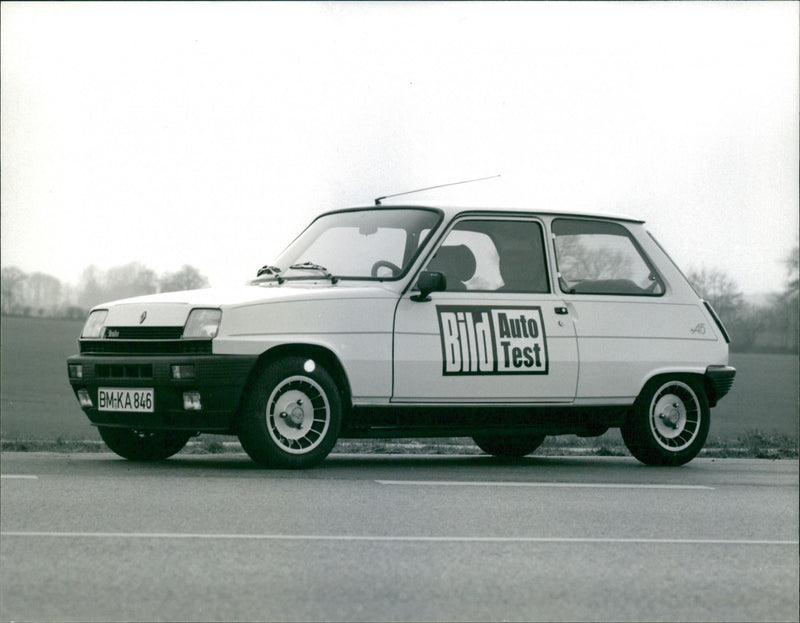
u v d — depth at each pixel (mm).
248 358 7898
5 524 5770
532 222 9172
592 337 9133
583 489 7605
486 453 10398
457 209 8945
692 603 4574
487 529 5973
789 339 27922
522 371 8828
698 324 9641
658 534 5984
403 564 5074
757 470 9250
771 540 5891
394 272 8633
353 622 4195
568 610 4422
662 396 9516
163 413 7945
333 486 7312
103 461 8688
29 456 9109
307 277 8766
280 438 8078
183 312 8016
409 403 8477
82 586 4559
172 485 7148
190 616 4207
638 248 9617
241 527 5797
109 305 8445
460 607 4418
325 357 8281
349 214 9359
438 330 8555
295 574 4828
